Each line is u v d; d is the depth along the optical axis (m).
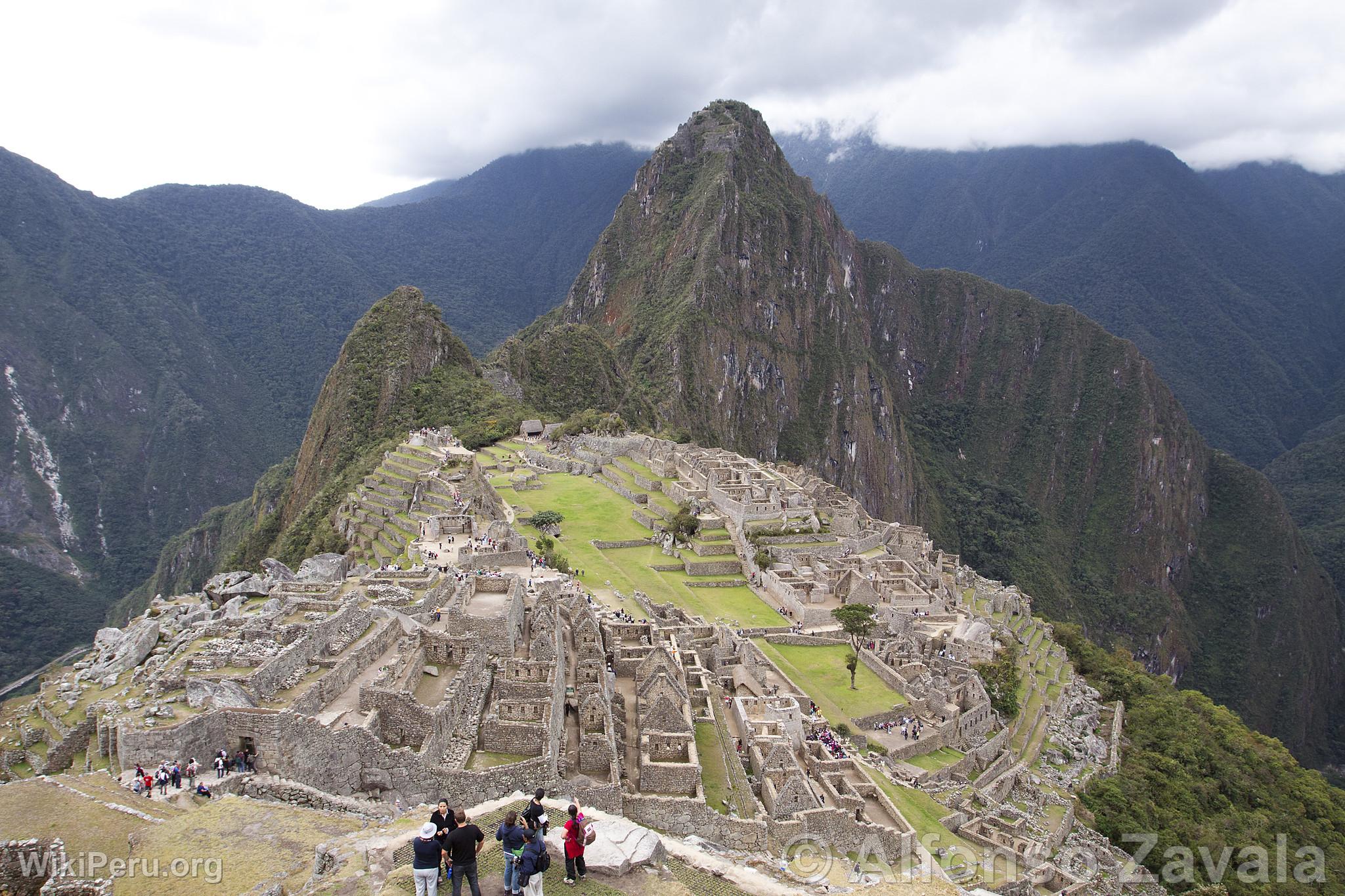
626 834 26.86
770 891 27.48
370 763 32.81
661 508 124.44
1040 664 113.62
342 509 135.62
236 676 32.88
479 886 23.67
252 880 23.56
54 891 23.16
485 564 73.62
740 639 70.00
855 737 68.56
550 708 38.25
